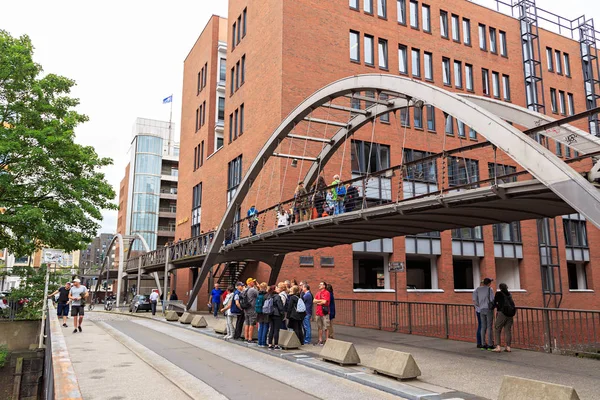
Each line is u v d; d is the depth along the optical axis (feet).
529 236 105.29
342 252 80.43
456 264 114.42
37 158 63.62
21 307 80.94
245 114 94.22
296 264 76.28
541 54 117.91
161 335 53.31
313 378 29.37
